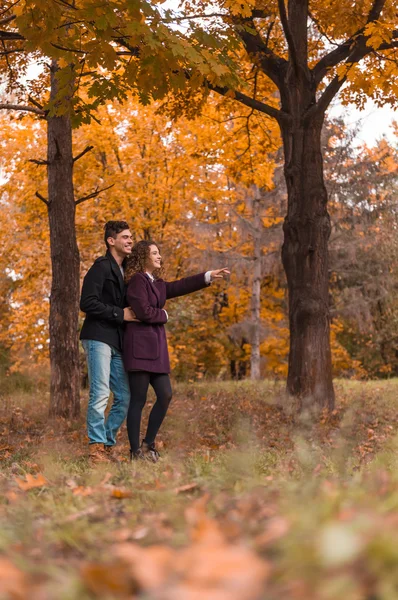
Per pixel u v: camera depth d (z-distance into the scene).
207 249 20.88
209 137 17.42
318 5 11.55
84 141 19.23
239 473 2.85
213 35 7.53
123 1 6.68
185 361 25.53
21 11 7.13
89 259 20.05
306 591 0.94
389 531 1.11
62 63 7.73
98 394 5.97
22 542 1.67
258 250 21.45
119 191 19.42
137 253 6.16
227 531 1.46
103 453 5.86
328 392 11.02
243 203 22.30
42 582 1.19
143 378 5.99
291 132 11.28
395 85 9.57
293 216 11.26
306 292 11.12
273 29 12.95
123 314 6.02
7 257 20.81
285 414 9.88
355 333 29.70
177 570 1.09
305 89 11.24
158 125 19.97
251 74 13.48
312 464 3.44
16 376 21.44
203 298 25.48
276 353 25.77
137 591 1.12
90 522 2.00
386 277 24.02
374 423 9.09
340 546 0.97
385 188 24.00
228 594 0.91
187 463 3.90
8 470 4.73
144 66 7.21
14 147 18.41
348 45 10.84
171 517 1.82
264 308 25.64
